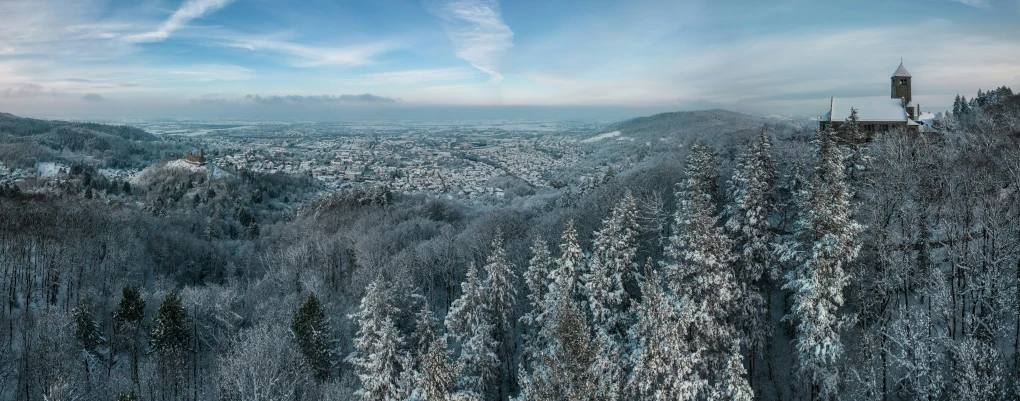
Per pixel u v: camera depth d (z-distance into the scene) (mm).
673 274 41531
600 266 46844
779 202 60219
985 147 67000
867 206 50281
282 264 97000
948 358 42281
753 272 44906
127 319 60344
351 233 109375
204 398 57344
